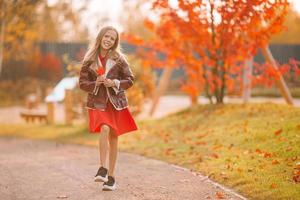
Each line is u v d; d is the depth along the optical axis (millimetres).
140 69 15930
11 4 14984
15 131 15234
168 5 12258
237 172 7195
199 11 12242
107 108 6645
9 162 9172
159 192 6543
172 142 10492
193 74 13922
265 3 11336
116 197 6312
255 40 12078
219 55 12953
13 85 31812
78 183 7164
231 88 14148
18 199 6316
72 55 32906
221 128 10797
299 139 8344
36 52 31812
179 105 24422
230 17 11742
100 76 6547
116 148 6730
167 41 13219
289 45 30734
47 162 9094
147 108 22734
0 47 15336
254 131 9719
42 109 24703
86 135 13156
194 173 7668
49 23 27000
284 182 6398
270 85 13391
